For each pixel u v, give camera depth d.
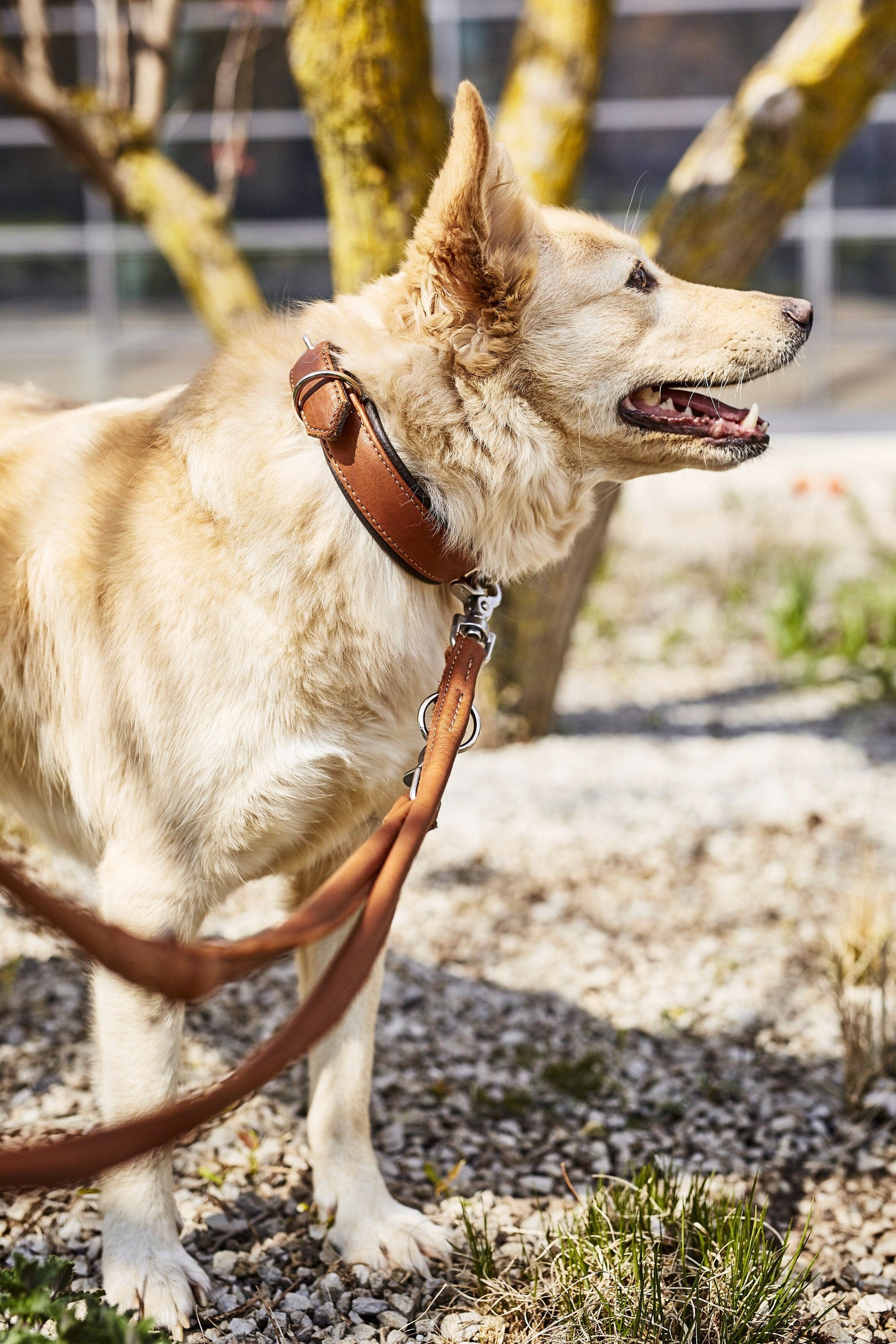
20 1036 3.11
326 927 1.38
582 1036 3.31
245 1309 2.22
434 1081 3.05
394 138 4.06
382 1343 2.16
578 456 2.37
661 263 4.78
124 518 2.21
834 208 11.58
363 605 2.13
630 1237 2.31
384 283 2.32
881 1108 2.94
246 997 3.39
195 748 2.12
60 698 2.28
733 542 8.38
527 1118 2.92
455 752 1.90
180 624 2.12
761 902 4.11
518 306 2.18
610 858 4.46
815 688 6.45
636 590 7.94
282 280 12.18
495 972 3.67
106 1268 2.19
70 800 2.44
